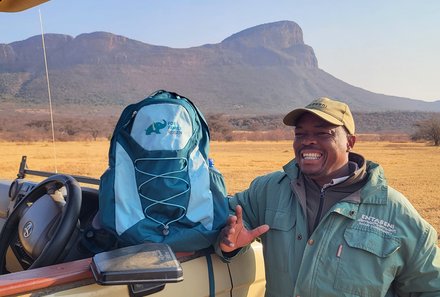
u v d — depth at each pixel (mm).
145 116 2594
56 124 90875
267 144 65875
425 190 15992
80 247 2719
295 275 2775
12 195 3928
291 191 2965
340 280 2604
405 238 2598
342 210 2676
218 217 2646
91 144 57625
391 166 27453
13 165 26188
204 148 2756
